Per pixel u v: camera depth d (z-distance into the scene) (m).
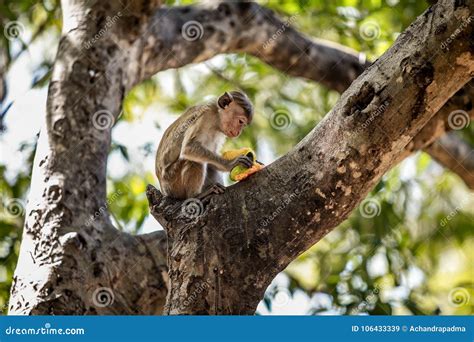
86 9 8.44
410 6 10.50
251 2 10.03
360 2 10.67
